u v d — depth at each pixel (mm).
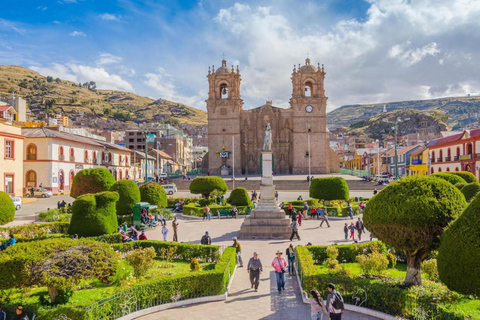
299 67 95688
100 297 13406
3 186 48844
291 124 96500
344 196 43156
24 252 12836
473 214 11047
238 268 20688
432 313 11812
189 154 158375
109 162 80500
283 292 16609
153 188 40656
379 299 13805
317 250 20219
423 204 13383
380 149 114750
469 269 10695
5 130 49312
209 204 46781
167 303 14852
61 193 61031
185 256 21406
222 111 94625
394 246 14406
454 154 64625
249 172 96812
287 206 41312
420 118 199250
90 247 13867
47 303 13508
